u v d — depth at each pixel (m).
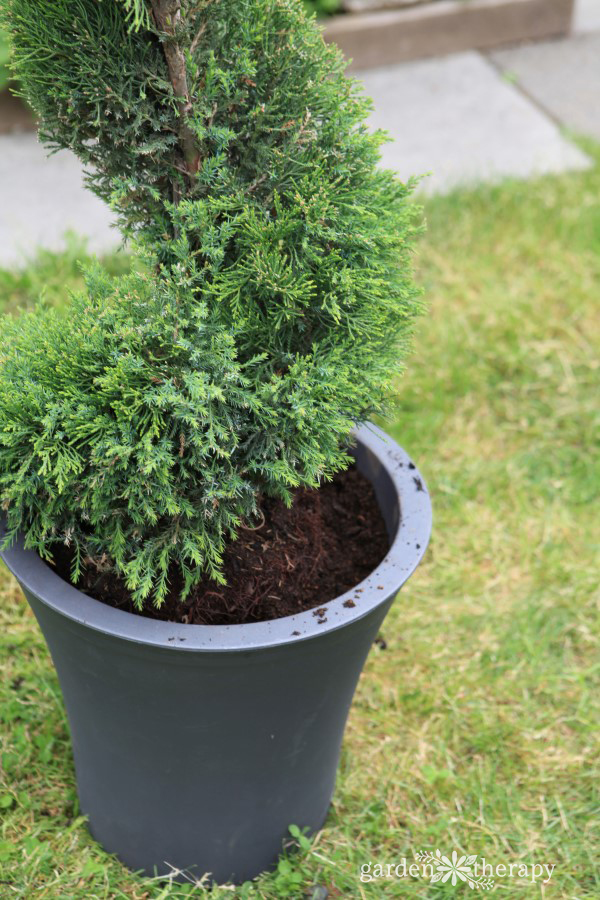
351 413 1.42
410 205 1.47
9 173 3.90
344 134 1.38
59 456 1.23
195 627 1.33
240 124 1.38
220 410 1.30
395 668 2.18
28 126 4.21
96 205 3.74
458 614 2.30
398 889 1.73
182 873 1.72
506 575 2.40
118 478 1.28
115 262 3.21
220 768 1.54
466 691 2.13
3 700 2.02
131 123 1.29
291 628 1.34
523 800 1.92
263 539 1.56
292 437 1.34
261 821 1.67
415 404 2.82
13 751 1.92
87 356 1.28
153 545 1.35
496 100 4.48
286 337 1.38
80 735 1.63
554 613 2.31
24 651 2.14
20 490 1.26
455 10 4.73
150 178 1.38
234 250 1.37
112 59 1.22
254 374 1.35
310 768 1.66
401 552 1.50
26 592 1.45
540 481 2.66
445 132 4.22
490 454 2.74
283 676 1.40
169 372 1.27
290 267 1.26
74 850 1.77
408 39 4.72
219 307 1.32
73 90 1.23
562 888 1.76
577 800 1.92
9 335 1.40
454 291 3.22
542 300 3.23
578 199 3.70
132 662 1.36
